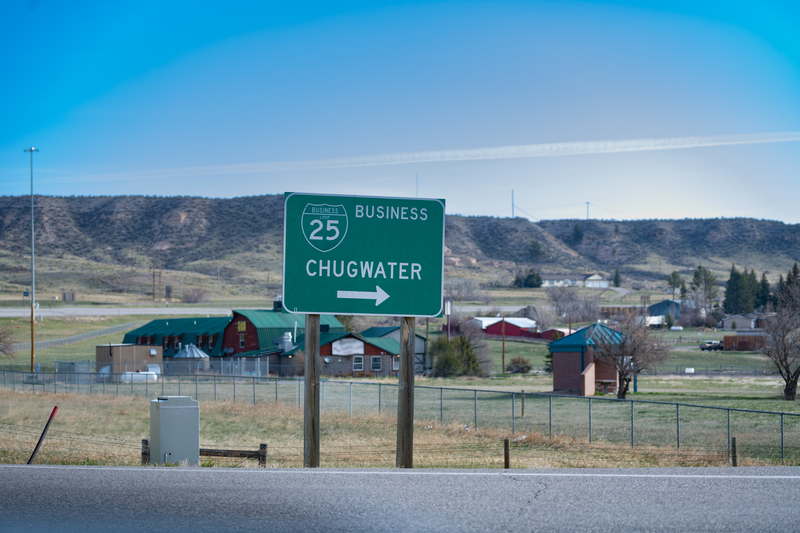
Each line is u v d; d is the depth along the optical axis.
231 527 6.22
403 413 12.62
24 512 6.79
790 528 5.95
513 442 22.70
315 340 12.64
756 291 148.38
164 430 14.58
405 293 12.71
